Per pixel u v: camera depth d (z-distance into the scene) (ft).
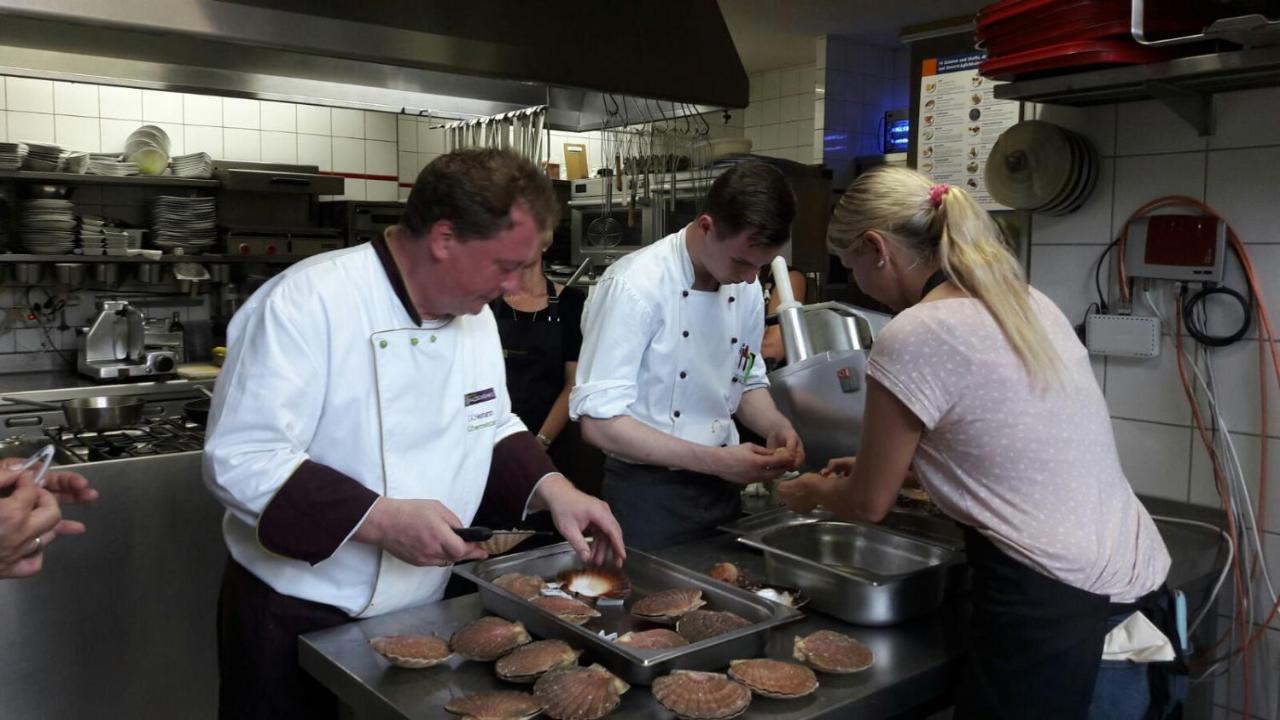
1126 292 6.79
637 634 4.23
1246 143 6.18
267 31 6.67
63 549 8.04
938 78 7.87
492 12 7.82
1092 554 4.06
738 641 4.08
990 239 4.32
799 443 6.15
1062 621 4.06
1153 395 6.81
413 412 4.70
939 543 5.34
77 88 14.10
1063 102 6.81
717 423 6.61
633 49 8.73
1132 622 4.56
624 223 13.50
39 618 7.97
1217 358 6.48
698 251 6.09
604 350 6.07
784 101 19.26
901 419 4.21
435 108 9.28
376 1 7.17
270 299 4.42
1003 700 4.16
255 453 4.25
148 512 8.49
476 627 4.31
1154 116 6.59
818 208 14.16
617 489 6.49
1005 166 6.98
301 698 4.73
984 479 4.14
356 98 8.82
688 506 6.32
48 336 13.55
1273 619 6.30
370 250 4.66
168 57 7.40
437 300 4.58
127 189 14.10
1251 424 6.35
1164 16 5.58
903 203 4.44
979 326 4.09
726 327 6.46
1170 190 6.56
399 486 4.67
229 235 14.12
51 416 11.08
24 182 12.92
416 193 4.39
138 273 13.91
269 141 16.07
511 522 5.29
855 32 16.28
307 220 15.56
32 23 6.52
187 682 8.84
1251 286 6.25
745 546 5.84
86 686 8.26
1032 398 4.07
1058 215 7.16
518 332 9.11
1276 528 6.28
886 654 4.36
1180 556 5.92
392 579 4.81
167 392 12.17
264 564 4.69
